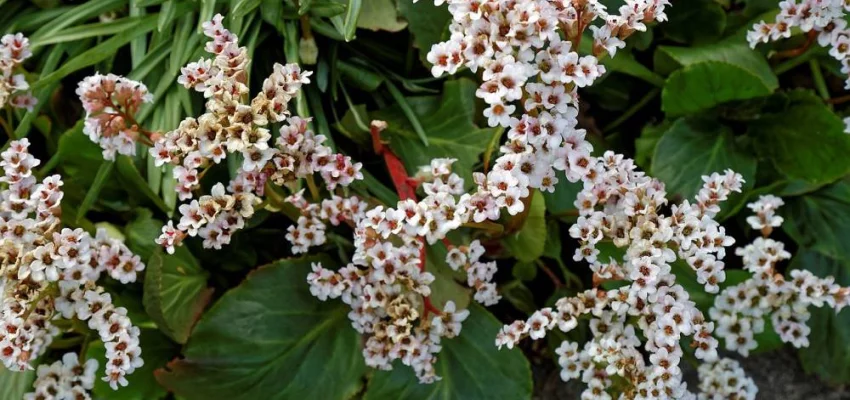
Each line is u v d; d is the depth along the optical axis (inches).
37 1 19.0
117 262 14.3
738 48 18.6
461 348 16.5
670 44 20.4
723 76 17.3
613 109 20.4
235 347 15.9
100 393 15.9
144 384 16.4
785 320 15.9
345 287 15.0
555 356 18.0
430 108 18.3
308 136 13.5
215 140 12.5
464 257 15.4
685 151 18.4
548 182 13.5
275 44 18.9
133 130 13.5
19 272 12.6
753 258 15.8
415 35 17.8
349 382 16.2
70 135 16.3
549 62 12.3
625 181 13.5
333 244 17.6
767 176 19.2
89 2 18.3
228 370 15.8
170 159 12.8
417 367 15.0
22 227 13.2
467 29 12.0
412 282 14.2
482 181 13.1
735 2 20.7
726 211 17.9
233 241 17.6
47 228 13.3
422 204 13.2
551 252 18.1
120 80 13.2
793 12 15.2
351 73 18.4
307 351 16.2
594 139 19.4
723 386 16.3
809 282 15.5
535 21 11.6
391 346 14.6
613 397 15.0
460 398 16.1
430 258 16.5
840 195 18.9
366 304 14.5
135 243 16.7
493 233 16.9
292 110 17.7
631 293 13.1
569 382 18.5
